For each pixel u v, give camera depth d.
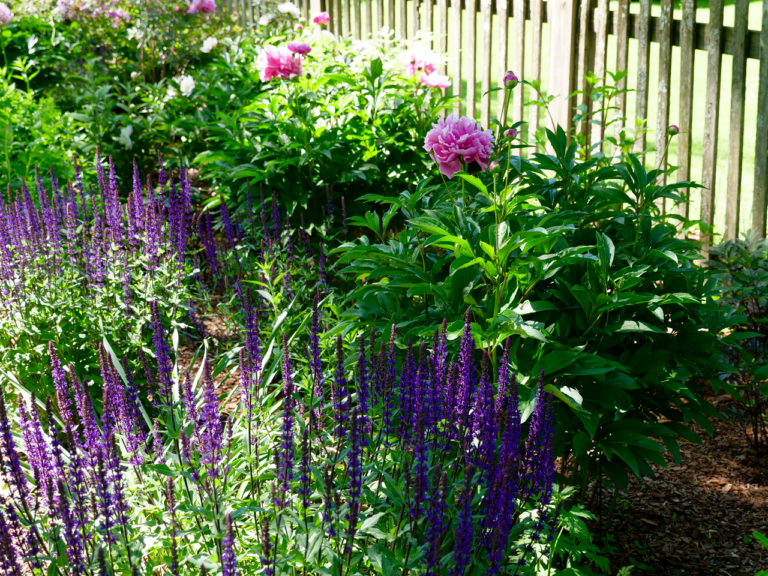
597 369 2.55
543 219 2.73
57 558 2.06
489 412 2.24
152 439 3.07
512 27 14.46
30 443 2.23
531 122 5.98
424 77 5.06
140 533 2.23
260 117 5.20
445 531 2.02
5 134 5.29
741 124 4.66
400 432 2.31
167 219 4.33
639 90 5.11
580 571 2.47
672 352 2.93
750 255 4.00
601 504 3.13
